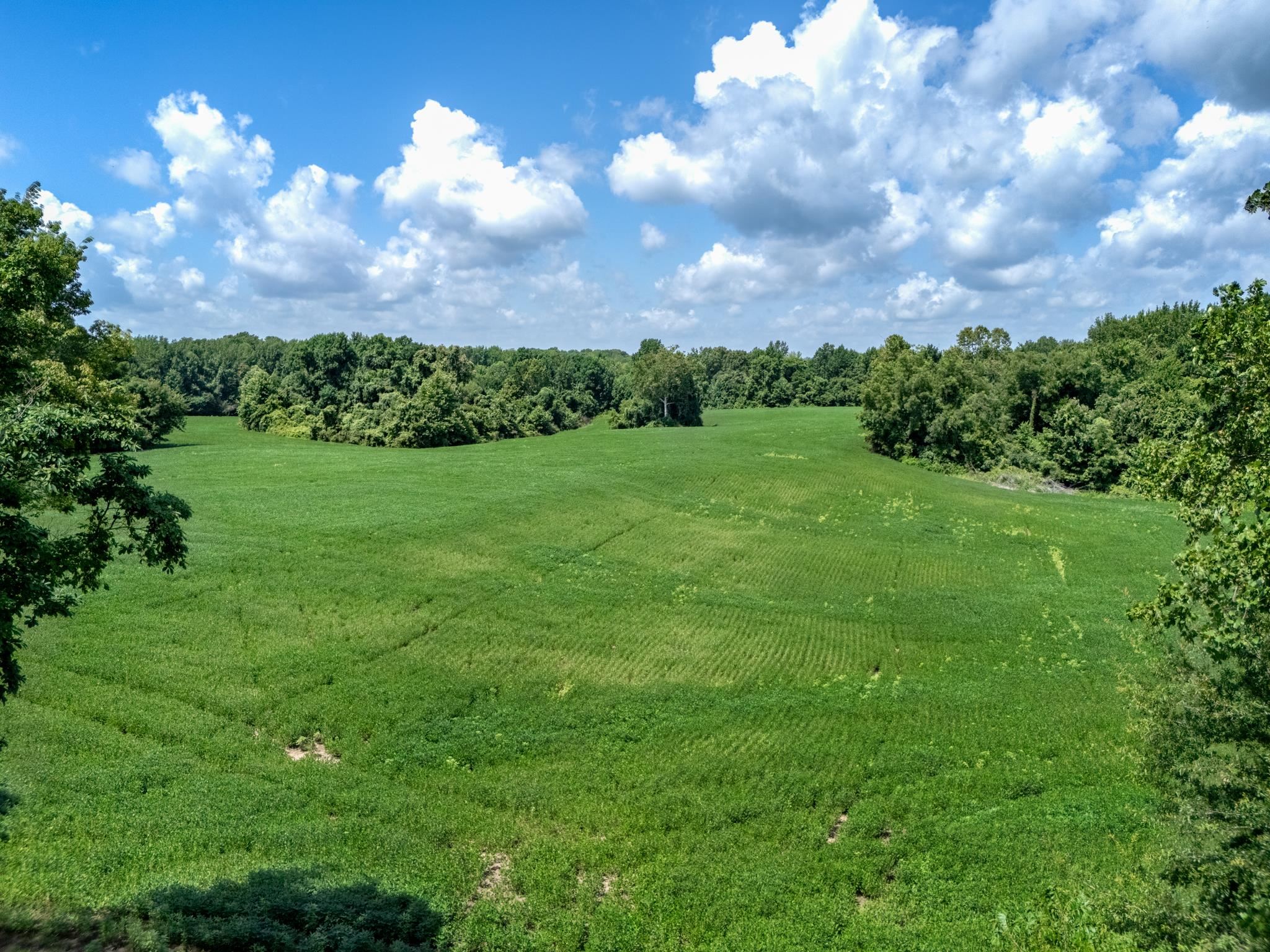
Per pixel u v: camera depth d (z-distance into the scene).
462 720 31.02
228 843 22.17
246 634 35.84
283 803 24.53
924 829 25.53
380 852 22.67
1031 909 21.75
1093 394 108.06
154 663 32.16
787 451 95.12
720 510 66.62
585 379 183.00
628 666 36.69
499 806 25.98
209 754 26.89
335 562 45.12
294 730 28.94
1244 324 17.83
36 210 43.38
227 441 110.44
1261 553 15.98
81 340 47.78
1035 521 70.56
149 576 40.22
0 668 15.09
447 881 21.66
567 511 60.56
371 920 19.44
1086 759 30.12
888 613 45.69
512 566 47.97
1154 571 56.75
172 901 18.70
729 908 21.45
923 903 22.05
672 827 25.22
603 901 21.59
